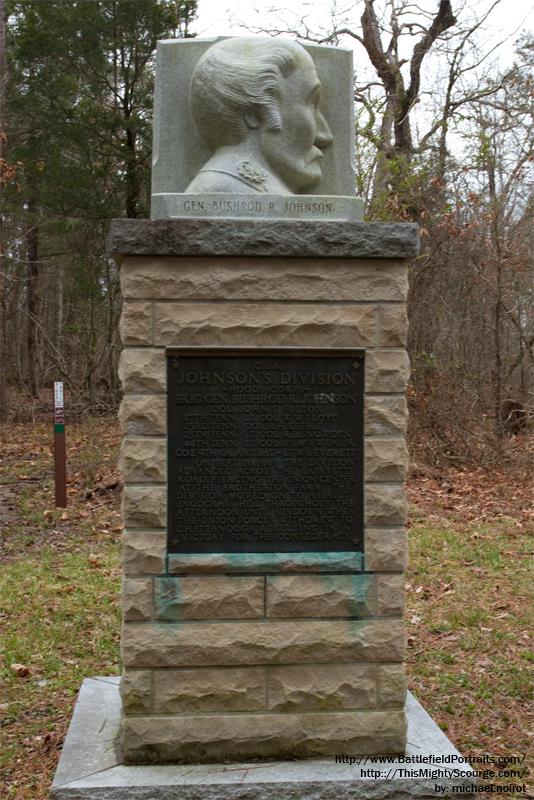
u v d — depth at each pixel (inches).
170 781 164.1
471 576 346.3
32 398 1005.8
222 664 174.4
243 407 175.0
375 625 176.7
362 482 176.9
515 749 202.4
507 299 679.7
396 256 174.1
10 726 213.2
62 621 287.4
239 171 183.6
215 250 170.9
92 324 923.4
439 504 493.4
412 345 687.1
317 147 197.5
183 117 193.8
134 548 173.0
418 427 613.3
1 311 896.3
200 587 173.8
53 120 871.1
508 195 653.9
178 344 173.2
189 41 194.7
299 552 175.9
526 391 705.0
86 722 191.8
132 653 172.4
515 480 561.6
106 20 859.4
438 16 767.1
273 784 164.1
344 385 176.6
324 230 172.6
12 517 451.5
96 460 553.0
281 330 174.6
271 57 187.2
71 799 161.3
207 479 174.7
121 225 169.0
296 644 174.9
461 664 254.5
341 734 175.5
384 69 778.2
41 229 956.0
